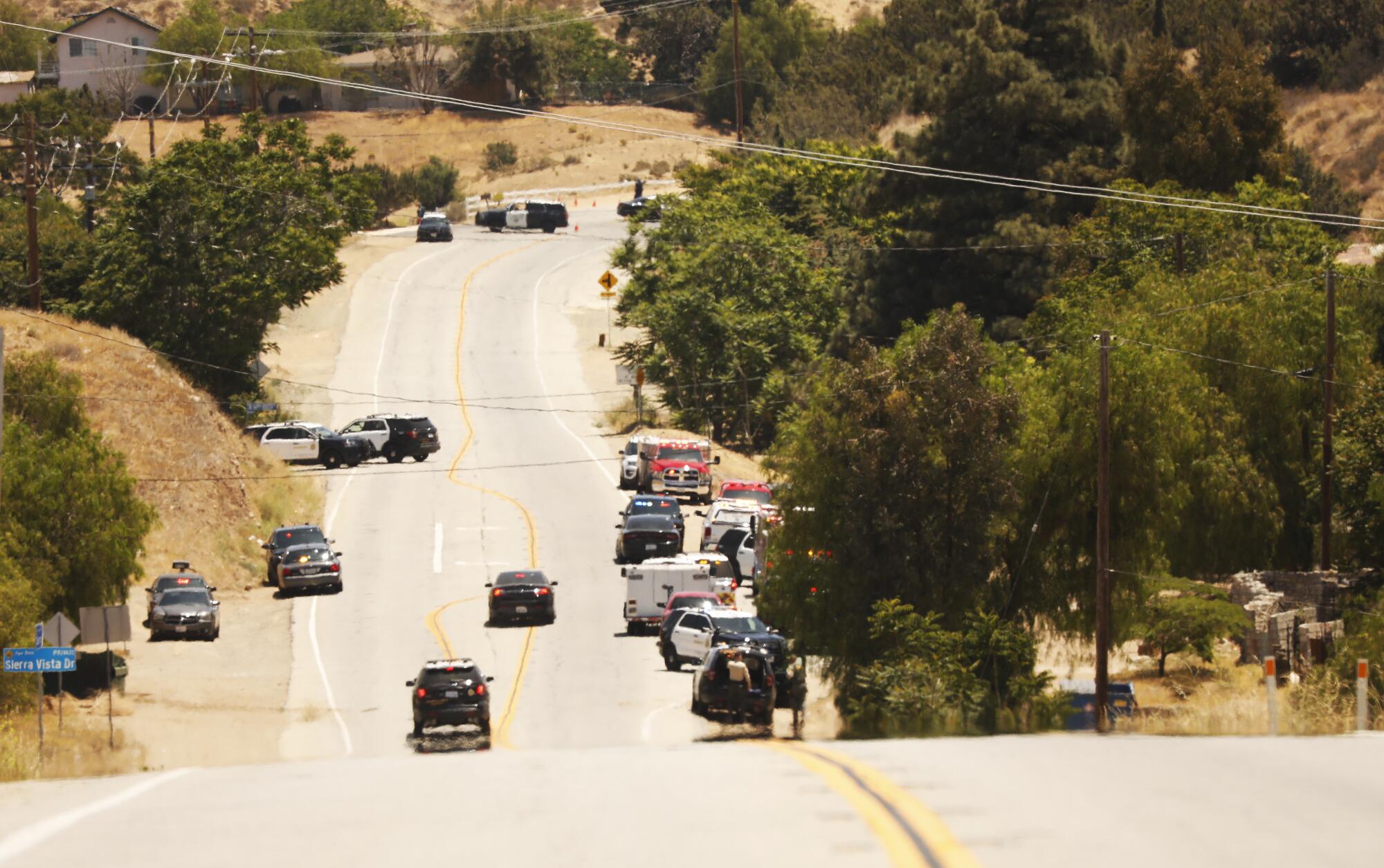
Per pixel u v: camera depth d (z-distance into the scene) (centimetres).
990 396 13500
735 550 19712
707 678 12244
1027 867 2441
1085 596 14075
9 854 2756
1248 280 18288
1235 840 2714
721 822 2928
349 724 13025
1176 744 4603
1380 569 15088
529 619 17462
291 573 19138
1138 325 17262
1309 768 3853
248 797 3525
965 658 12062
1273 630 13075
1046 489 14150
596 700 13588
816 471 13688
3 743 8456
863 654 13250
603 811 3125
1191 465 16088
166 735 12381
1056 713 11188
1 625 11919
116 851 2769
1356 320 17650
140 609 18288
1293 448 17188
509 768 4084
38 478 14125
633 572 16875
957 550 13388
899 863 2445
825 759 4050
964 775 3622
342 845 2769
